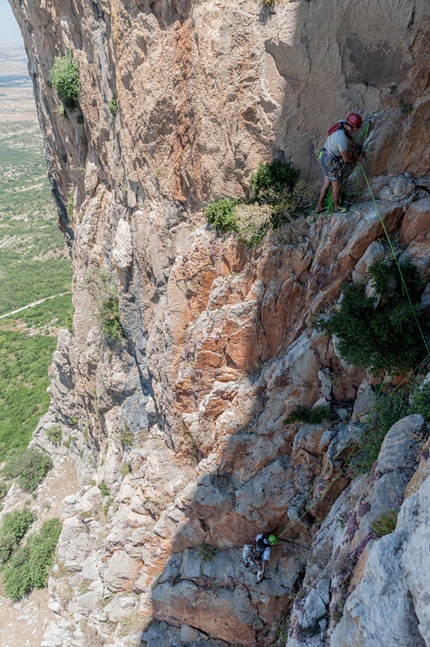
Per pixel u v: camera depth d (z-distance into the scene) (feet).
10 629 64.23
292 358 35.96
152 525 51.83
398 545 19.40
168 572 47.88
